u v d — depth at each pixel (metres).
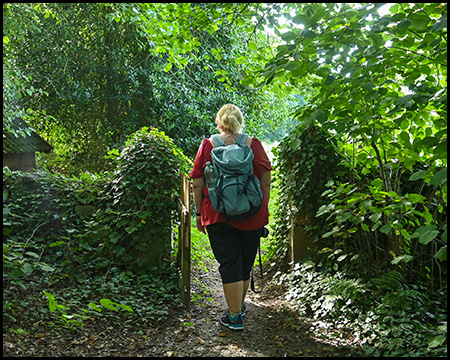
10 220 4.24
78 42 10.05
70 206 4.37
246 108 10.97
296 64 2.93
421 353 2.59
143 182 4.28
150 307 3.49
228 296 3.26
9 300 3.15
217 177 3.14
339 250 3.87
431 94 2.65
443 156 2.68
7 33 5.13
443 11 2.69
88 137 11.36
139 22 5.25
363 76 2.97
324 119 3.05
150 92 9.83
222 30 9.81
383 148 3.58
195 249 6.06
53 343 2.75
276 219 5.24
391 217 3.15
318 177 4.40
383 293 3.53
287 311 3.70
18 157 9.05
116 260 4.23
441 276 3.88
